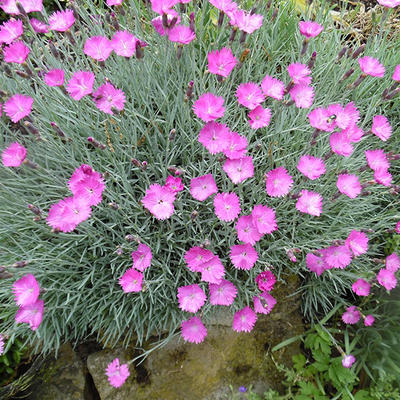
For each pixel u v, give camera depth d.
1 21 0.67
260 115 0.38
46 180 0.43
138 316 0.40
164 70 0.44
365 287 0.40
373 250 0.46
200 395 0.40
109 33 0.51
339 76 0.49
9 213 0.40
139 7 0.54
